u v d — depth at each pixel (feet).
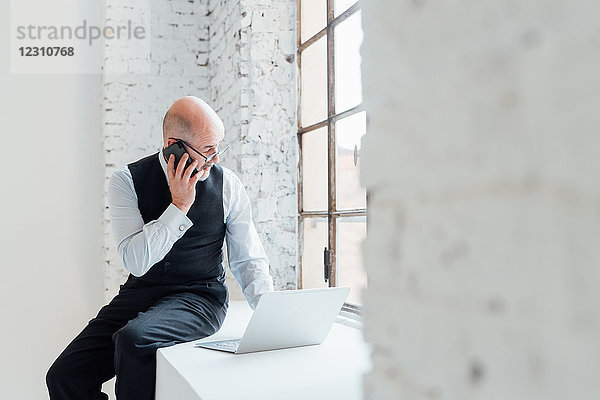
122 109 12.64
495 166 1.19
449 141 1.33
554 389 1.06
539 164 1.09
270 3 11.57
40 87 12.66
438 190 1.38
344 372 5.76
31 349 12.34
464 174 1.29
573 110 1.02
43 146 12.62
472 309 1.26
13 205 12.37
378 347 1.64
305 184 11.37
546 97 1.07
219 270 8.42
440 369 1.37
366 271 1.69
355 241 9.29
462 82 1.29
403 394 1.51
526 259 1.12
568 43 1.03
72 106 12.82
